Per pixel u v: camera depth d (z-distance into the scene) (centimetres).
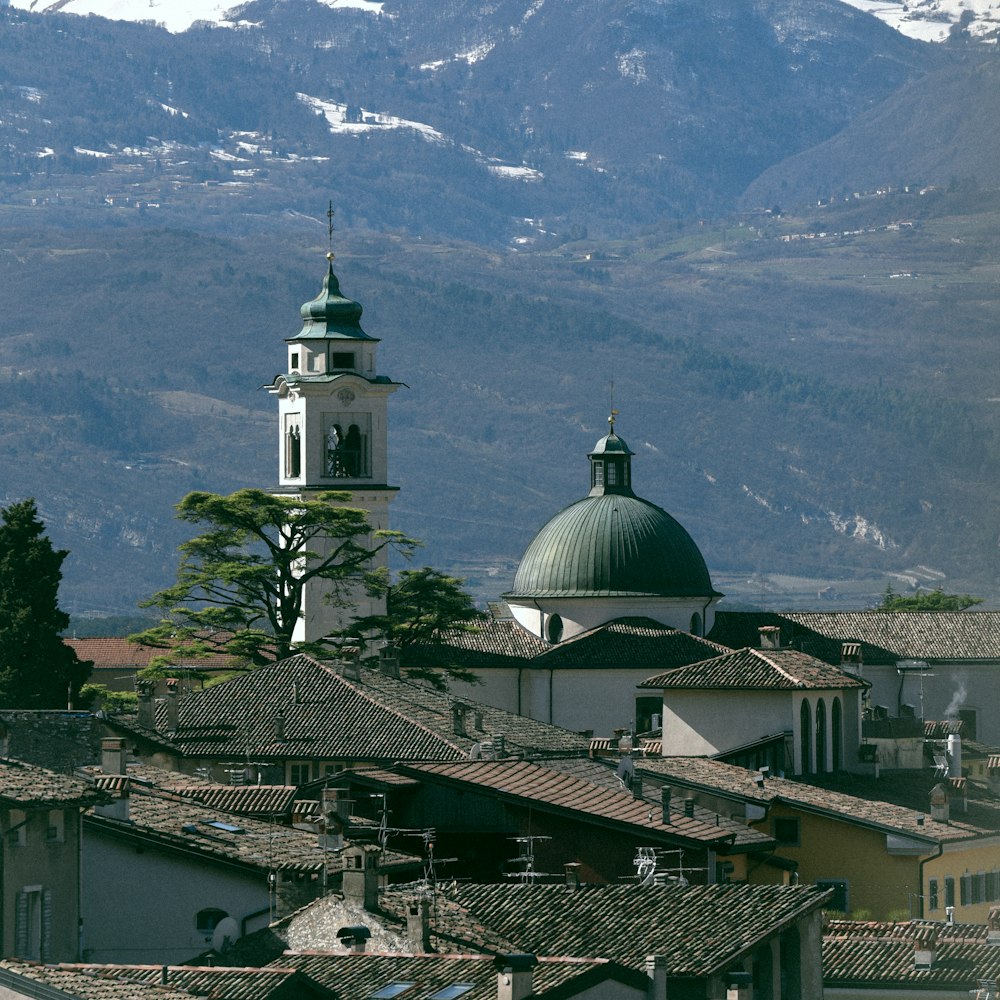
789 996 19538
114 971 17450
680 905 19612
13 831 19538
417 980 17638
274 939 19288
